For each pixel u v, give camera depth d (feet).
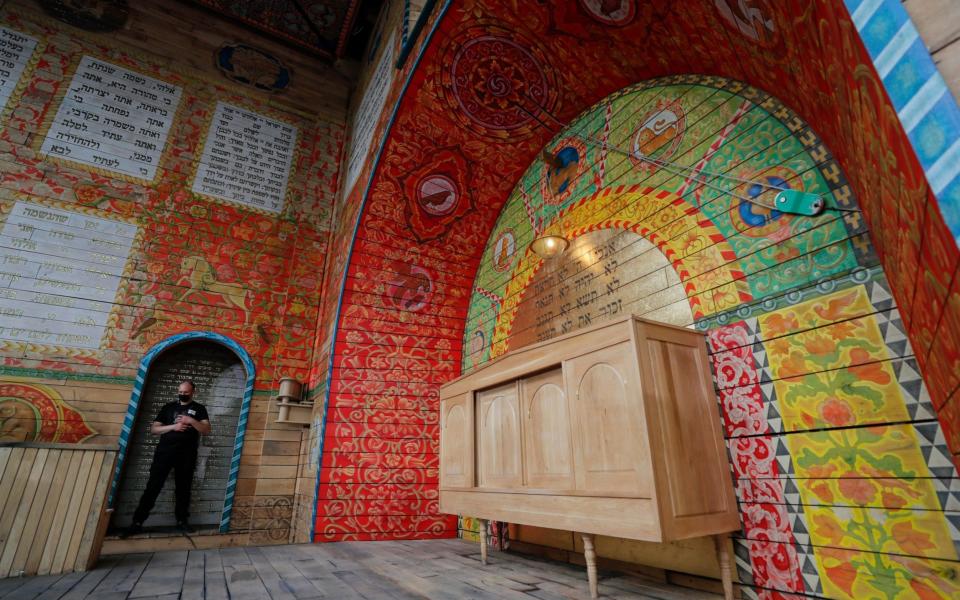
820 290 7.17
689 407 7.72
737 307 8.36
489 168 17.16
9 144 19.34
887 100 3.11
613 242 11.73
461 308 19.07
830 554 6.45
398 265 18.37
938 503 5.52
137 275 20.25
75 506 10.04
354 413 16.76
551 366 9.36
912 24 2.75
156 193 21.70
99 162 20.84
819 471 6.75
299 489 19.72
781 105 8.32
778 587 6.94
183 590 8.34
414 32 15.57
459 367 18.62
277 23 26.78
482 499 10.85
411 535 16.07
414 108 15.85
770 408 7.51
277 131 25.84
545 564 10.87
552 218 14.69
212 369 21.27
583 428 8.21
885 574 5.87
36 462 9.88
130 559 11.66
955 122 2.45
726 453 7.91
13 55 20.47
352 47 28.84
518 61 13.71
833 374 6.81
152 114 22.74
